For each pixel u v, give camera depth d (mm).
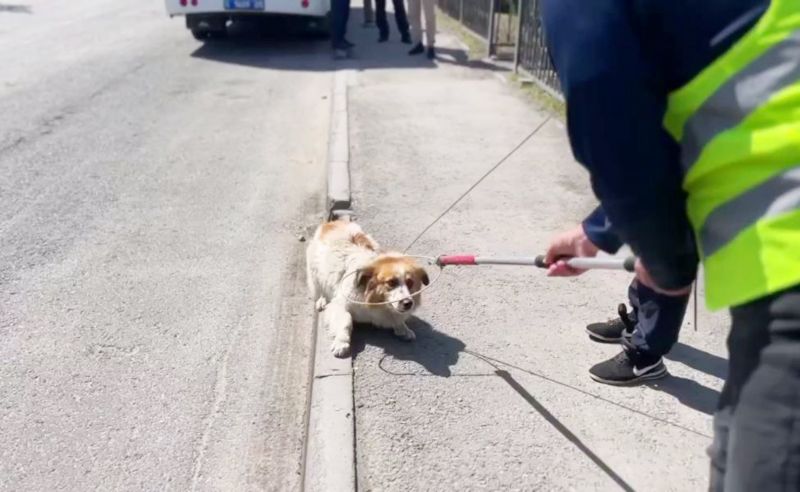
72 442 3102
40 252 4852
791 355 1160
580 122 1312
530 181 5930
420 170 6168
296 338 3918
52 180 6176
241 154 6902
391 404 3182
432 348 3615
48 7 17562
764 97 1188
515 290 4195
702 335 3691
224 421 3258
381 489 2709
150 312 4141
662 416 3119
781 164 1187
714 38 1225
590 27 1261
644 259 1484
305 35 13641
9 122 7863
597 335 3674
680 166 1342
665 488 2721
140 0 19125
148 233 5172
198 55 11852
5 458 2998
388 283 3531
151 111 8375
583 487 2725
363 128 7355
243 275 4598
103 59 11375
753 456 1194
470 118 7750
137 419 3256
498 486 2725
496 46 11000
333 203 5371
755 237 1209
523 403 3197
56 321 4031
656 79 1279
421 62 10836
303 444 3117
